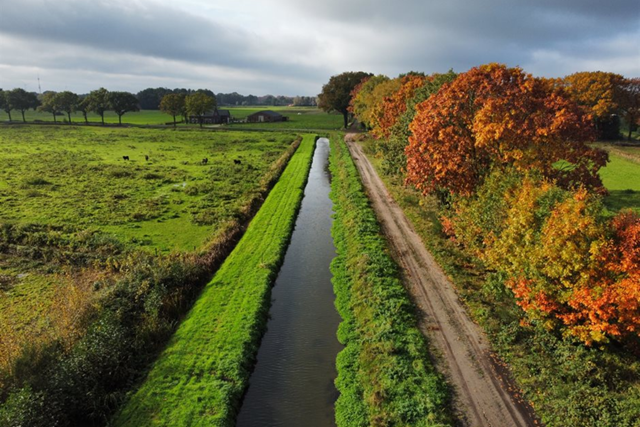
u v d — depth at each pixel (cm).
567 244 1695
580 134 2962
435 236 3300
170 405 1639
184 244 3269
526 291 1867
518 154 2686
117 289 2289
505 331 2011
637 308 1532
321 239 3603
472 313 2250
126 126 14438
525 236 1939
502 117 2784
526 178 2231
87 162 6669
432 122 3150
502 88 3058
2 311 2223
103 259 2867
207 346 2002
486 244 2417
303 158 7469
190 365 1869
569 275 1755
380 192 4884
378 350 1958
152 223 3753
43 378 1569
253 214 4191
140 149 8438
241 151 8356
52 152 7612
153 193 4803
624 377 1639
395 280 2583
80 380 1608
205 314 2272
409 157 3425
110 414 1602
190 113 14912
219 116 16875
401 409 1583
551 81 5041
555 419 1512
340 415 1638
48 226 3500
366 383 1795
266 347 2095
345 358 1973
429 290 2511
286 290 2675
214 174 5869
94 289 2417
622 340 1741
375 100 8281
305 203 4762
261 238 3444
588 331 1684
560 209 1781
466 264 2792
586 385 1591
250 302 2405
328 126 14550
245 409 1689
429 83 4547
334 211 4441
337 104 13188
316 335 2203
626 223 1698
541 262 1842
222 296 2464
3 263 2820
